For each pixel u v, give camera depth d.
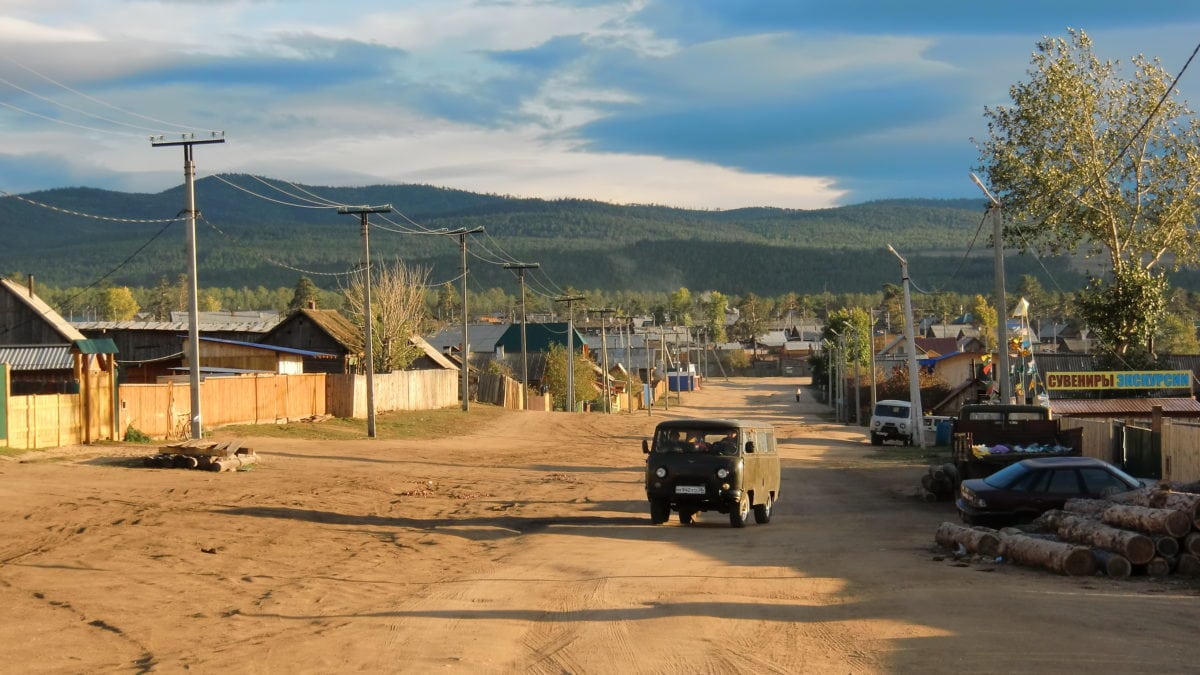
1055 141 44.81
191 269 32.22
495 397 74.62
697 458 20.08
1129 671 8.07
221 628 10.39
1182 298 149.75
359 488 25.52
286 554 15.45
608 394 91.94
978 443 25.66
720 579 13.30
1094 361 44.75
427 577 13.88
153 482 23.83
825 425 72.00
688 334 149.88
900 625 10.05
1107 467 18.06
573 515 22.11
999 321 29.77
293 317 64.19
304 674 8.58
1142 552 12.88
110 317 159.00
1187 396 35.91
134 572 13.38
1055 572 13.30
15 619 10.51
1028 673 8.08
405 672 8.62
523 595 12.32
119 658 9.12
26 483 22.06
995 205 29.91
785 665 8.64
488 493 26.30
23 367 38.94
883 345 137.75
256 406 42.47
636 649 9.34
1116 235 45.06
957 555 15.09
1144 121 43.38
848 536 18.34
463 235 62.56
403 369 67.06
